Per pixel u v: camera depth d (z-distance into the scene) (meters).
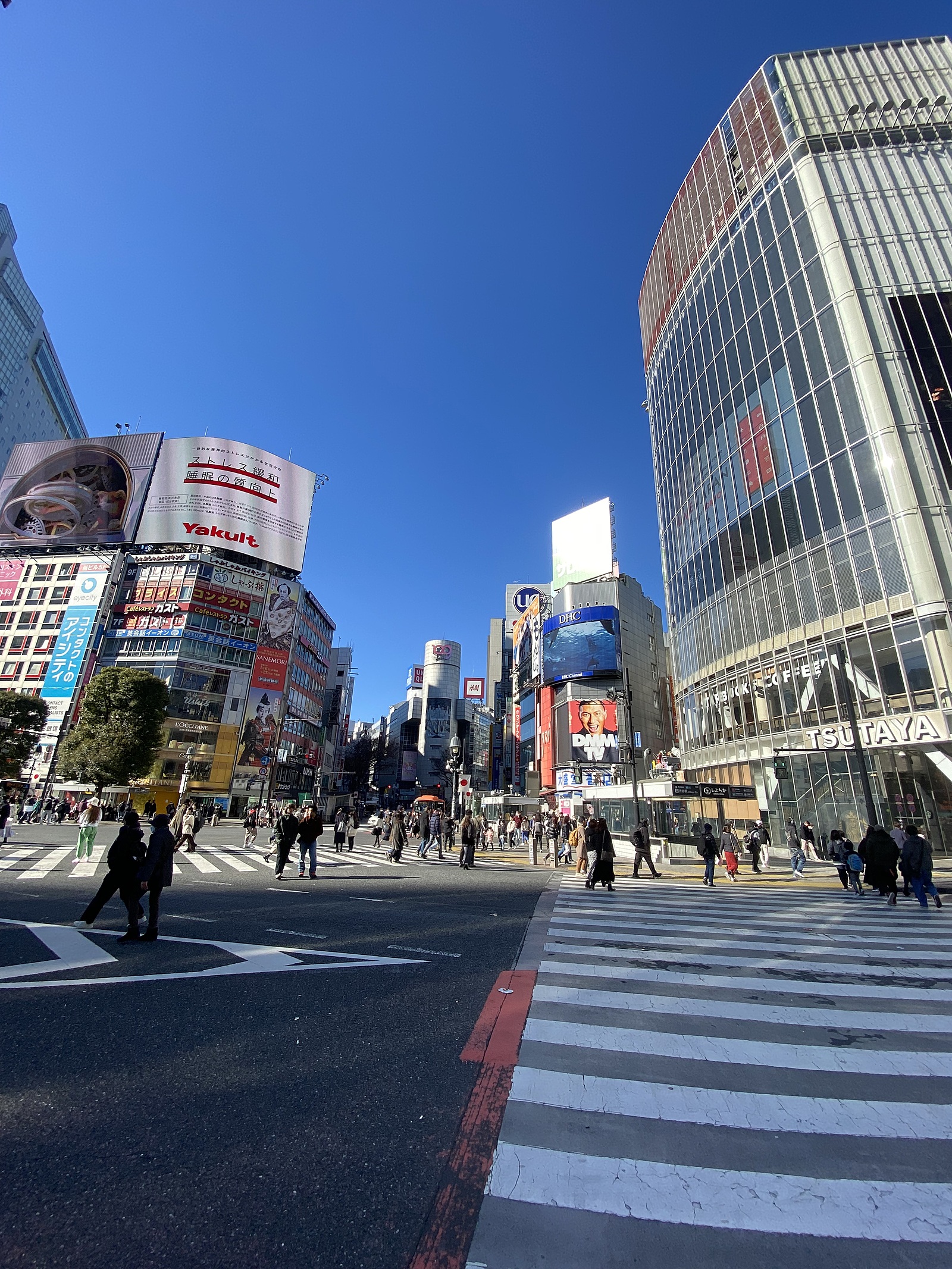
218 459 59.59
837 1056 4.19
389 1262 2.16
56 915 8.59
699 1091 3.62
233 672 57.31
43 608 56.31
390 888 13.67
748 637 32.88
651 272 52.25
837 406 28.36
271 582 61.88
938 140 31.97
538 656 70.94
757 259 35.62
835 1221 2.44
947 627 22.59
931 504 24.33
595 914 10.34
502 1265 2.17
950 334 26.81
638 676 62.69
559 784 58.38
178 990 5.36
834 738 26.16
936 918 10.72
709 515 38.25
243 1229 2.32
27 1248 2.17
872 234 29.78
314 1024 4.63
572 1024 4.75
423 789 131.88
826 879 18.44
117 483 58.22
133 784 42.97
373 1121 3.20
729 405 37.03
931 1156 2.95
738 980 6.12
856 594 26.22
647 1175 2.74
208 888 12.21
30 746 42.06
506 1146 2.97
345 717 106.12
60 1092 3.40
